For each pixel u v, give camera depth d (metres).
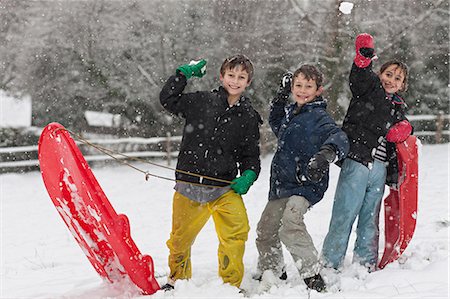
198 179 4.95
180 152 5.07
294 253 4.81
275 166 5.09
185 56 22.06
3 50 22.56
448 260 5.22
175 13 22.03
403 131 5.34
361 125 5.29
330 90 19.67
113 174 18.14
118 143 20.58
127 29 21.89
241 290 4.83
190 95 5.08
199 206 4.99
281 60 22.36
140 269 4.77
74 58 22.02
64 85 21.97
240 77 4.94
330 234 5.36
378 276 5.03
